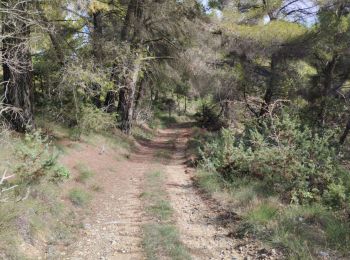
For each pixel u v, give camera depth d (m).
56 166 9.27
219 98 23.55
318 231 6.72
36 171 8.18
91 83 15.33
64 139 14.63
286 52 19.48
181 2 20.06
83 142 15.79
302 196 8.66
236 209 8.43
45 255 6.12
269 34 18.81
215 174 11.69
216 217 8.23
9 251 5.55
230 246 6.60
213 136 22.20
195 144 23.36
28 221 6.55
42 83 16.06
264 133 12.11
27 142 10.03
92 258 6.22
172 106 57.06
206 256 6.22
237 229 7.21
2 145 9.17
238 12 21.92
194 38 21.41
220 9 22.59
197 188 11.34
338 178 9.46
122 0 19.72
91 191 10.49
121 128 24.47
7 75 11.58
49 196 7.98
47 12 11.66
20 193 7.27
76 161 12.23
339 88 23.45
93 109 17.20
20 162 8.39
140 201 10.00
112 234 7.41
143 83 30.47
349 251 5.84
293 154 9.81
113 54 17.12
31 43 10.79
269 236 6.55
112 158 16.34
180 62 22.61
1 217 5.91
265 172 10.12
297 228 6.71
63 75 13.37
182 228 7.62
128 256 6.29
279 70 20.55
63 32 16.09
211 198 9.84
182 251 6.25
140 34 20.53
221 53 21.27
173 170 15.31
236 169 11.31
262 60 21.44
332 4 19.55
